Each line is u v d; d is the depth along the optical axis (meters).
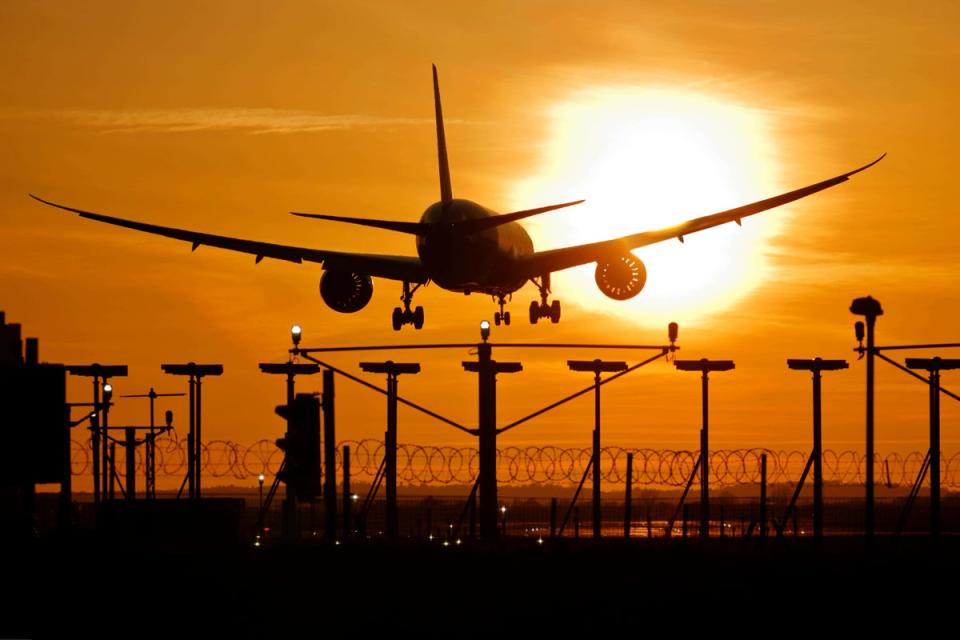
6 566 139.38
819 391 187.50
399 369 199.88
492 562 141.75
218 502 192.12
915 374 190.25
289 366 191.25
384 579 129.75
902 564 139.12
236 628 107.94
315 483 123.94
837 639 103.50
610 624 107.75
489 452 194.50
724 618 110.00
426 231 194.75
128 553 151.88
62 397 164.38
